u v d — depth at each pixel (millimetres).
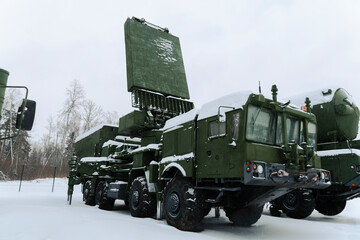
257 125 4992
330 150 8352
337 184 8039
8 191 14797
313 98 9117
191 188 5539
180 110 10156
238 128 4895
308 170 5215
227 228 6105
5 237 3584
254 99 4930
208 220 7418
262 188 5262
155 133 8047
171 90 10273
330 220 8016
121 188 8391
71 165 10125
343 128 8445
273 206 8844
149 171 7043
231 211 6812
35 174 32375
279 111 5270
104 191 9211
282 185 4730
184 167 5875
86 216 5637
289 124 5586
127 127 9000
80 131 34531
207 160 5438
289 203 8305
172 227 5543
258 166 4535
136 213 7105
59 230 4059
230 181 4996
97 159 10820
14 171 30266
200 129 5797
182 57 11305
